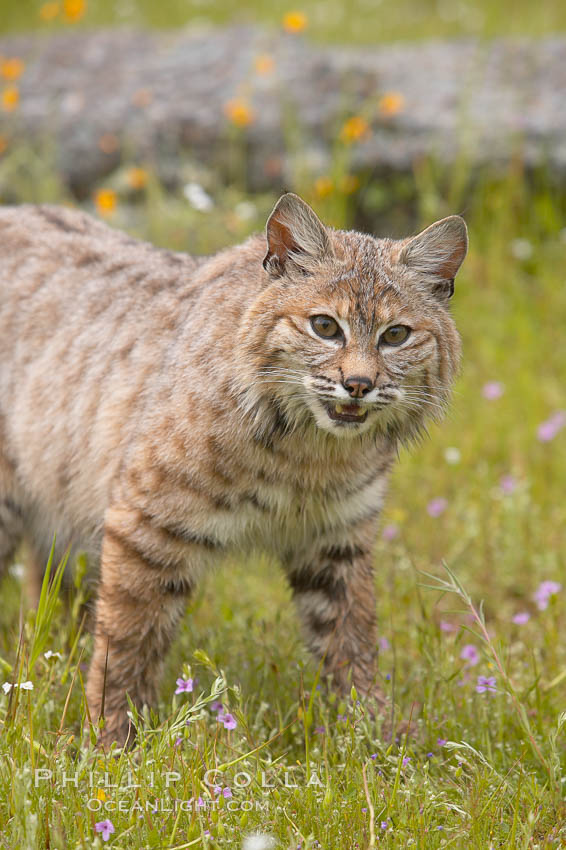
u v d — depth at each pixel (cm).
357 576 892
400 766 703
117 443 855
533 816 674
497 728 833
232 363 794
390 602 978
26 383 932
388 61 1938
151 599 833
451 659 886
